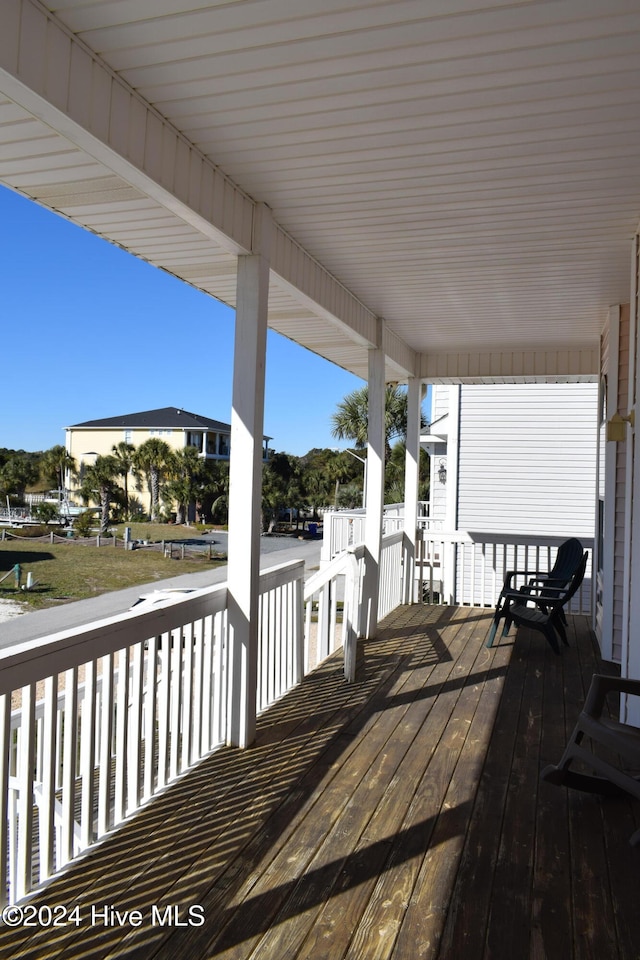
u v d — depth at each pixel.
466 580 9.86
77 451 41.56
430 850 2.52
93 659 2.45
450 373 7.60
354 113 2.63
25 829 2.20
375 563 6.02
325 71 2.35
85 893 2.21
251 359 3.50
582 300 5.29
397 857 2.46
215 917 2.10
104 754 2.56
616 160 3.00
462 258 4.35
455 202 3.48
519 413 10.05
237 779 3.08
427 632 6.22
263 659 4.07
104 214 3.56
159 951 1.94
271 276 3.88
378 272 4.68
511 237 3.96
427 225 3.80
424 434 12.67
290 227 3.87
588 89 2.44
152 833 2.59
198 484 35.88
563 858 2.48
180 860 2.40
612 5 2.00
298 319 5.73
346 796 2.93
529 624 5.61
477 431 10.17
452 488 10.23
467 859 2.46
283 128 2.76
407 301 5.43
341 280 4.90
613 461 5.33
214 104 2.58
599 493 6.39
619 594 5.26
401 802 2.89
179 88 2.47
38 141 2.71
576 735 3.02
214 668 3.50
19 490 41.59
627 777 2.71
